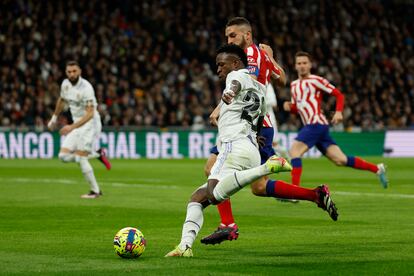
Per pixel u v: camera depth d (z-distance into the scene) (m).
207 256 13.80
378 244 15.31
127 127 57.28
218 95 63.66
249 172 13.63
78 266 12.63
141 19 70.62
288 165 13.41
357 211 21.78
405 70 73.31
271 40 71.19
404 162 52.19
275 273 12.08
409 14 80.31
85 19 65.88
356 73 71.50
